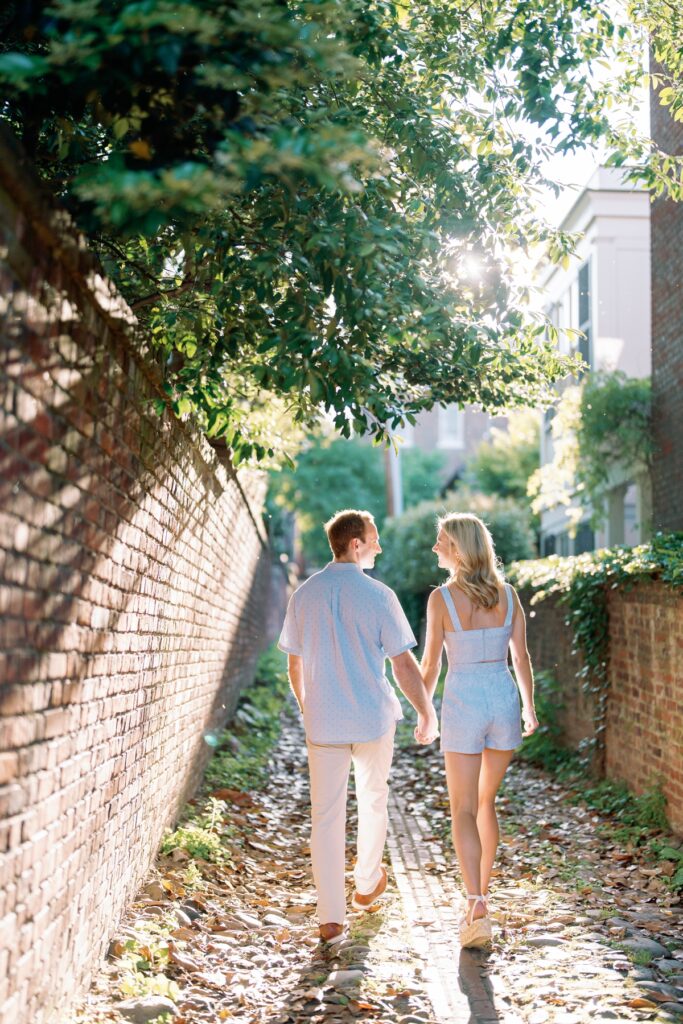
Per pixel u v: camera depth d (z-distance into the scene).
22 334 2.72
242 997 4.19
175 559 6.00
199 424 6.32
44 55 4.40
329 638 5.11
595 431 13.64
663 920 5.26
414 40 5.18
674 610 6.82
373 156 3.00
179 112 3.47
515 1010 4.02
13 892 2.85
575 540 20.20
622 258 16.69
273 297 4.58
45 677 3.12
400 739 13.52
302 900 5.93
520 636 5.38
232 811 8.09
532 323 5.43
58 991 3.47
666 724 7.00
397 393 5.77
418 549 26.22
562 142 5.60
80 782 3.69
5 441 2.62
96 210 2.97
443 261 5.11
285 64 3.40
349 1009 4.05
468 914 4.86
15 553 2.75
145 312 5.52
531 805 8.59
